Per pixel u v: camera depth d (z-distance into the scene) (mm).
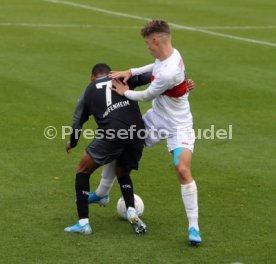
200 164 33875
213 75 50969
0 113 41094
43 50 57438
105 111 25688
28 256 23938
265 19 75438
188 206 24953
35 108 42219
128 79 26297
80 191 25891
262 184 31312
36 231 26031
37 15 73750
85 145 36469
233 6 83438
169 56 25016
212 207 28641
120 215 27359
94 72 27078
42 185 30766
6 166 33000
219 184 31250
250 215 27844
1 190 30047
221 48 60656
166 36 24906
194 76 50625
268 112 42688
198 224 26906
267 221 27266
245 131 39156
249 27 70750
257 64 54875
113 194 30031
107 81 26094
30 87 46562
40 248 24594
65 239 25406
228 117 41594
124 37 63531
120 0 85250
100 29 67125
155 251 24516
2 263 23375
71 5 80812
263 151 35938
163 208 28578
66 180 31422
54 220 27078
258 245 25109
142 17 74375
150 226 26766
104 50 57844
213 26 70812
